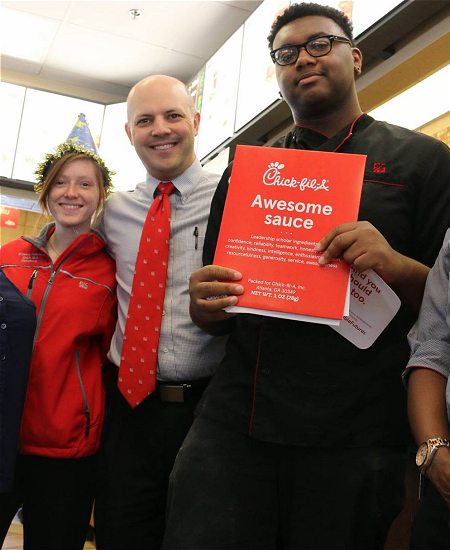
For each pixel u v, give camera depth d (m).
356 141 1.52
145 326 1.82
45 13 4.88
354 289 1.33
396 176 1.43
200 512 1.41
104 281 2.01
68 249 1.99
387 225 1.40
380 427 1.32
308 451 1.35
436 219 1.40
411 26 2.79
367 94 3.12
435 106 2.90
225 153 3.93
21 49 5.46
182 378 1.80
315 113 1.56
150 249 1.87
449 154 1.46
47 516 1.83
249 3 4.52
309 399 1.35
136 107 1.98
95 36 5.15
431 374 1.19
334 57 1.52
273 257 1.33
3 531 1.84
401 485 1.33
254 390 1.41
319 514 1.32
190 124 1.99
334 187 1.35
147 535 1.79
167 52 5.30
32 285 1.95
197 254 1.88
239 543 1.38
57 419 1.82
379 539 1.32
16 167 5.51
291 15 1.61
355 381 1.34
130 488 1.80
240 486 1.41
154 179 2.00
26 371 1.78
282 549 1.42
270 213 1.36
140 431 1.82
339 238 1.26
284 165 1.39
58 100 5.73
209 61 4.62
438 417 1.14
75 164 2.05
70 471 1.85
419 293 1.35
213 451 1.45
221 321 1.57
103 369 2.04
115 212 2.04
